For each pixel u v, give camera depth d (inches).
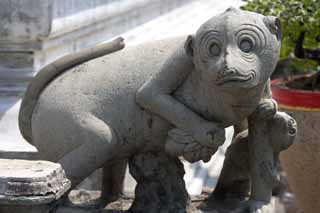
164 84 141.7
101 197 161.0
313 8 199.8
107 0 255.8
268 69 136.7
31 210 124.9
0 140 196.9
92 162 143.3
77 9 223.5
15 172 124.2
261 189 150.3
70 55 150.3
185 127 140.5
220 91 136.8
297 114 190.2
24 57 205.0
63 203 154.9
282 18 199.3
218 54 134.3
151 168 148.6
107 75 146.4
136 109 143.9
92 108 144.5
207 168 233.9
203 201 158.1
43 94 150.3
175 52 142.4
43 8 198.8
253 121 148.9
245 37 134.0
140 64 145.8
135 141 146.1
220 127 141.4
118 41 149.6
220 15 137.0
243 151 155.1
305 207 198.7
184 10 393.7
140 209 149.3
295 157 193.8
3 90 204.5
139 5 302.8
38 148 150.7
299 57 209.0
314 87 204.2
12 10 198.7
